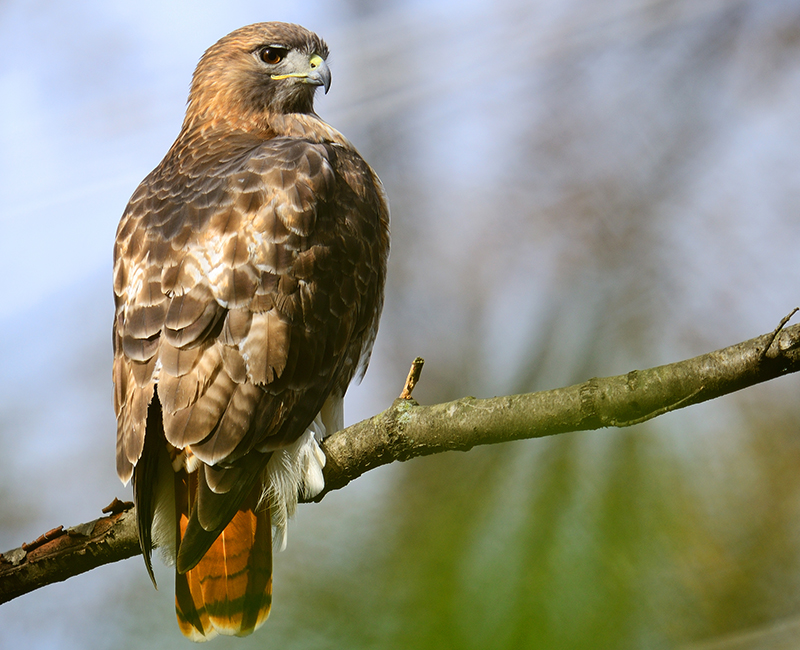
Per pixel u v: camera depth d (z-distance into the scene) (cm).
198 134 945
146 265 719
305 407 699
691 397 531
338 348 750
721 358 529
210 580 645
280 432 679
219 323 684
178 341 676
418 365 648
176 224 736
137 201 806
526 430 579
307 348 713
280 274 715
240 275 703
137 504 657
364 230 808
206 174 784
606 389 550
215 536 629
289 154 789
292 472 671
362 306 793
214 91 969
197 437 648
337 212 785
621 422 546
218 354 673
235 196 746
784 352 515
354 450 655
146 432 676
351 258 780
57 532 698
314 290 732
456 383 1316
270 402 677
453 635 312
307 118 966
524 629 309
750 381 527
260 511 664
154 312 695
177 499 686
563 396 563
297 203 749
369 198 839
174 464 684
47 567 697
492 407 589
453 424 605
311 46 979
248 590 643
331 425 812
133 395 679
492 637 310
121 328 734
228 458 650
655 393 537
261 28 978
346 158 859
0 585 705
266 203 743
